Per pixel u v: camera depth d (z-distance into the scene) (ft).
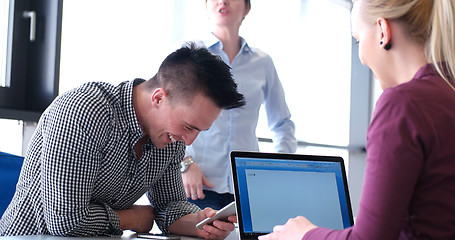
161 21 13.43
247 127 9.28
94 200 6.33
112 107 6.02
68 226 5.67
